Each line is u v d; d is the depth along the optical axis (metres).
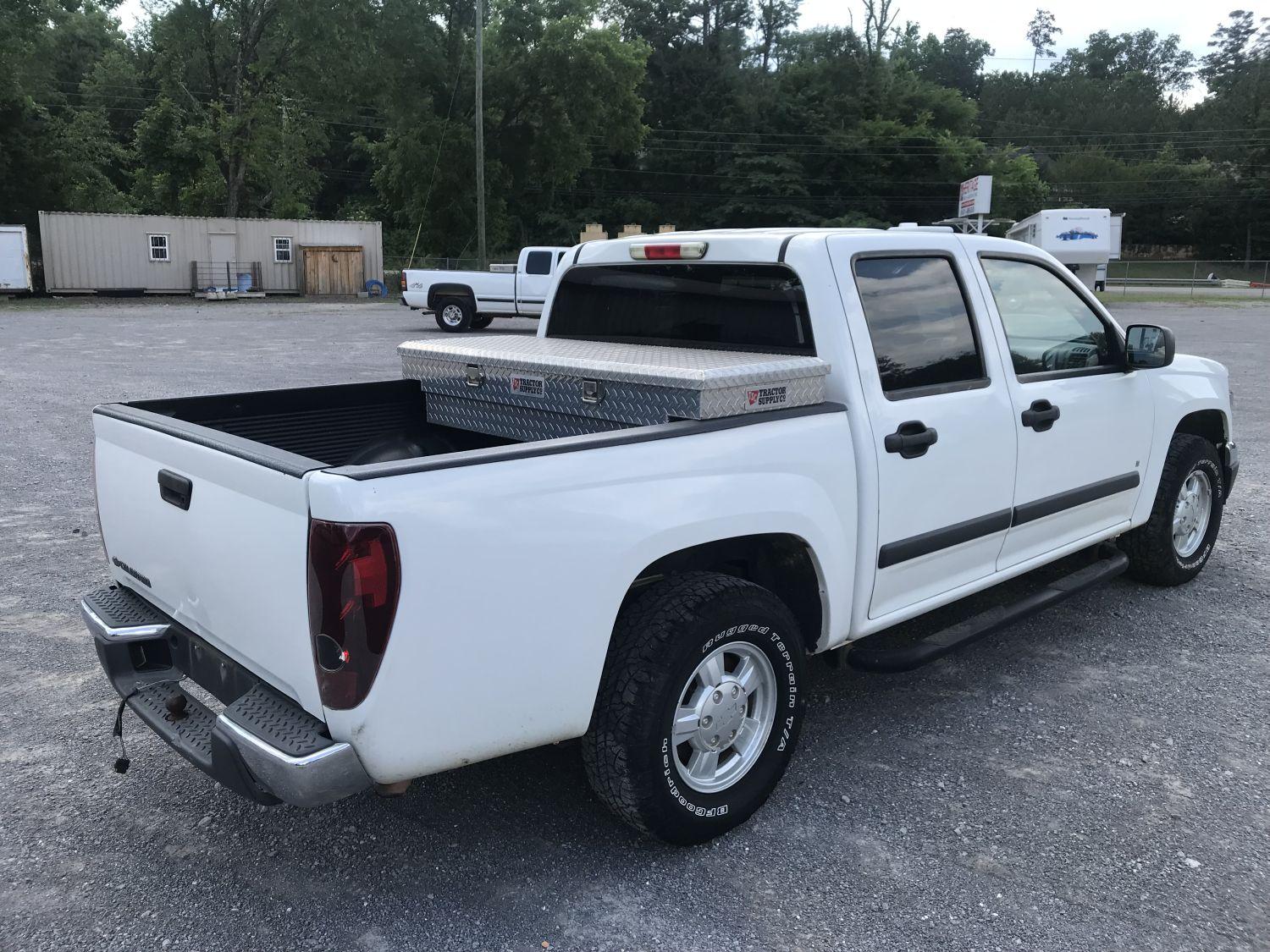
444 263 45.06
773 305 3.53
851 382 3.34
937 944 2.60
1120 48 128.62
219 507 2.66
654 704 2.76
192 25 41.03
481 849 3.03
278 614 2.49
